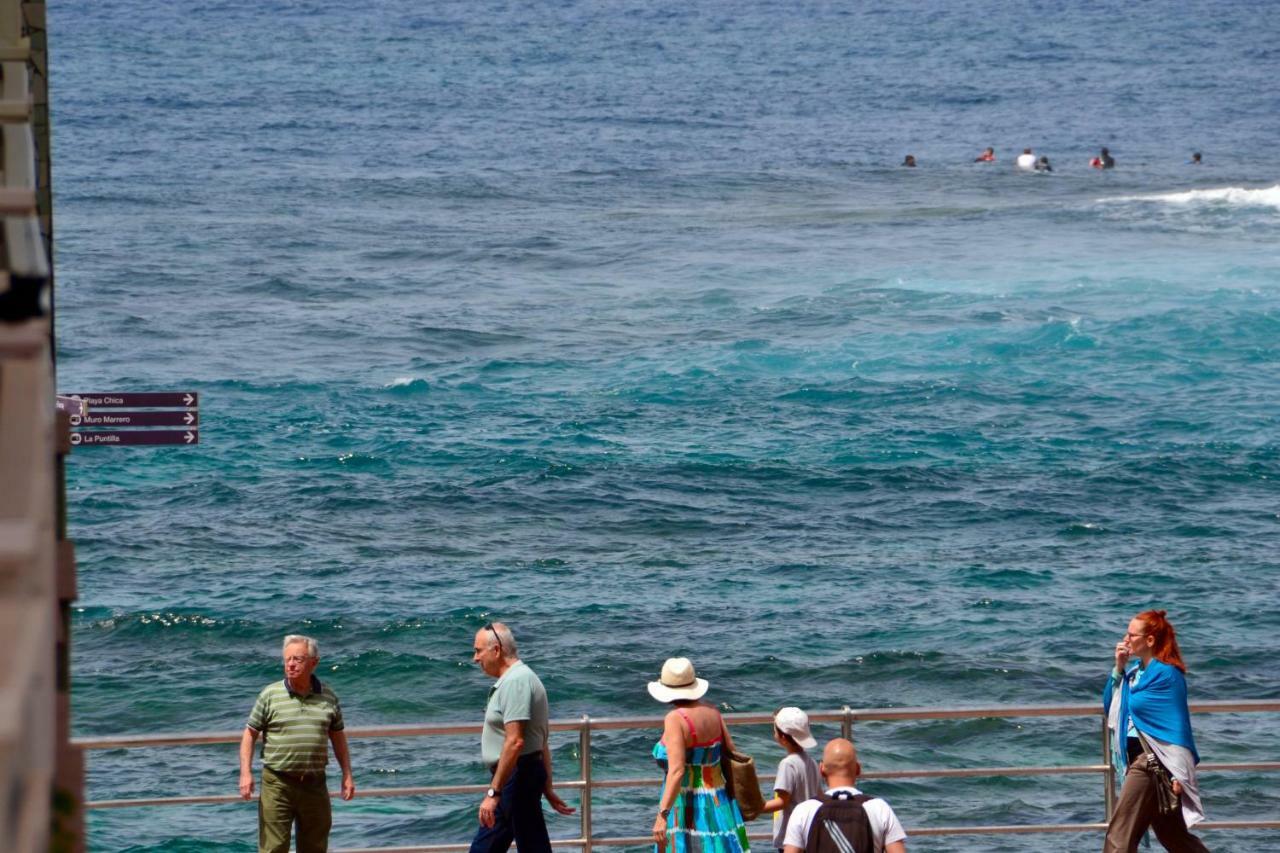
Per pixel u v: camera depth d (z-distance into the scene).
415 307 112.38
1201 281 113.25
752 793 19.48
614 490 72.25
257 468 75.00
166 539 64.75
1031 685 50.16
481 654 20.38
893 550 64.62
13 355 8.30
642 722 20.86
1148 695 20.50
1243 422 81.88
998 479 73.81
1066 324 100.75
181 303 113.31
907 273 119.62
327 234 143.38
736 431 81.44
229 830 37.94
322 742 20.69
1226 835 37.41
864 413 84.56
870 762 43.88
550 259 131.12
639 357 97.00
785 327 103.81
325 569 61.53
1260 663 51.75
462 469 75.19
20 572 7.04
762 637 54.56
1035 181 174.25
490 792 20.05
